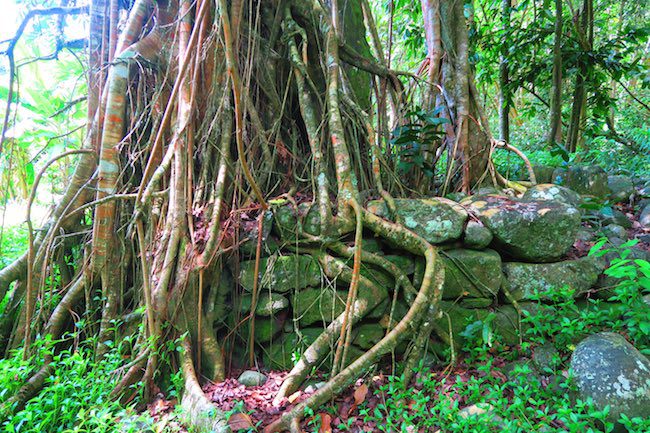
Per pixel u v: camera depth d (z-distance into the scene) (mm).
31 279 3297
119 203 3826
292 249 3586
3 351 3721
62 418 2654
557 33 6184
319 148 3803
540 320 3328
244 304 3479
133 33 4008
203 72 3855
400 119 4660
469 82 4781
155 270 3434
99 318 3721
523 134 9906
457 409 2658
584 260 3547
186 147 3596
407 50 8438
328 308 3410
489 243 3553
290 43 4176
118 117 3742
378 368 3277
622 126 8836
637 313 2885
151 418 2691
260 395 3033
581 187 4945
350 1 5074
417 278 3482
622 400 2447
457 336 3391
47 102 5180
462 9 4832
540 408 2730
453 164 4574
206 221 3490
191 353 3232
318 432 2650
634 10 9062
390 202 3611
